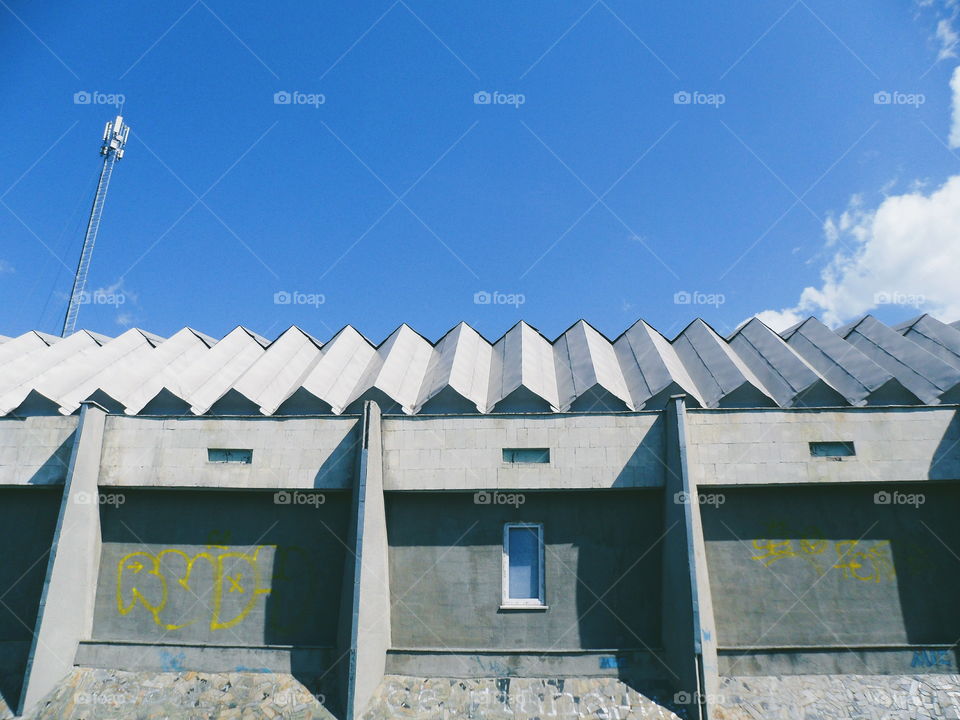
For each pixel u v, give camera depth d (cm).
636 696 1312
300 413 1795
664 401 1750
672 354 2156
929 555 1434
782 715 1249
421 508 1515
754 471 1462
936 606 1404
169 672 1395
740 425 1497
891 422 1484
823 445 1479
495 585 1452
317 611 1454
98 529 1515
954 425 1473
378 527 1446
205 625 1454
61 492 1562
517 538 1495
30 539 1538
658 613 1427
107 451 1545
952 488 1469
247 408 1788
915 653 1345
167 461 1532
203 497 1536
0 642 1458
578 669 1368
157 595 1479
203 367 2052
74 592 1434
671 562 1383
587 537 1477
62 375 1903
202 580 1484
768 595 1417
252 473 1518
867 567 1431
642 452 1493
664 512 1462
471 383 1933
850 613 1402
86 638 1445
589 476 1486
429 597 1454
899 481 1445
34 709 1320
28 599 1496
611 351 2264
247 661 1397
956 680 1315
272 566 1486
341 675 1321
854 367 1873
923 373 1805
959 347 1948
